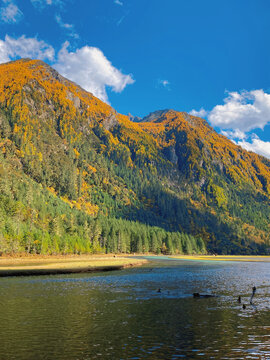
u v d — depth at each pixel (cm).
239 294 4216
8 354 1873
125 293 4209
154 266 9994
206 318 2822
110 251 18775
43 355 1858
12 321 2666
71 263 9525
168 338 2208
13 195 17512
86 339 2178
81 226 18288
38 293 4169
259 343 2097
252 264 11881
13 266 8075
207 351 1933
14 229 12425
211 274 7181
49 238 13425
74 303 3478
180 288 4744
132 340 2158
